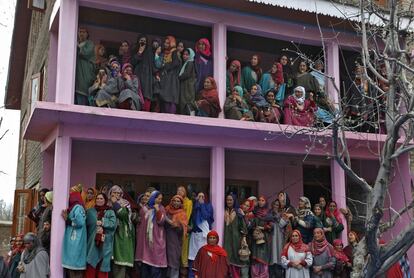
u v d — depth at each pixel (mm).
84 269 6680
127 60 8242
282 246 7820
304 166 10797
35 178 10680
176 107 8242
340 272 7754
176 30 9430
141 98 7852
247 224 7742
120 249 6949
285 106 8672
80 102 7699
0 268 6867
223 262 7316
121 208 7000
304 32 9102
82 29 7977
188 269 7719
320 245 7664
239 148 8406
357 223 10297
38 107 6891
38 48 12109
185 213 7547
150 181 9414
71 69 7371
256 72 9180
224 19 8539
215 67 8461
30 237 6867
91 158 8945
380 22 7398
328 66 9211
